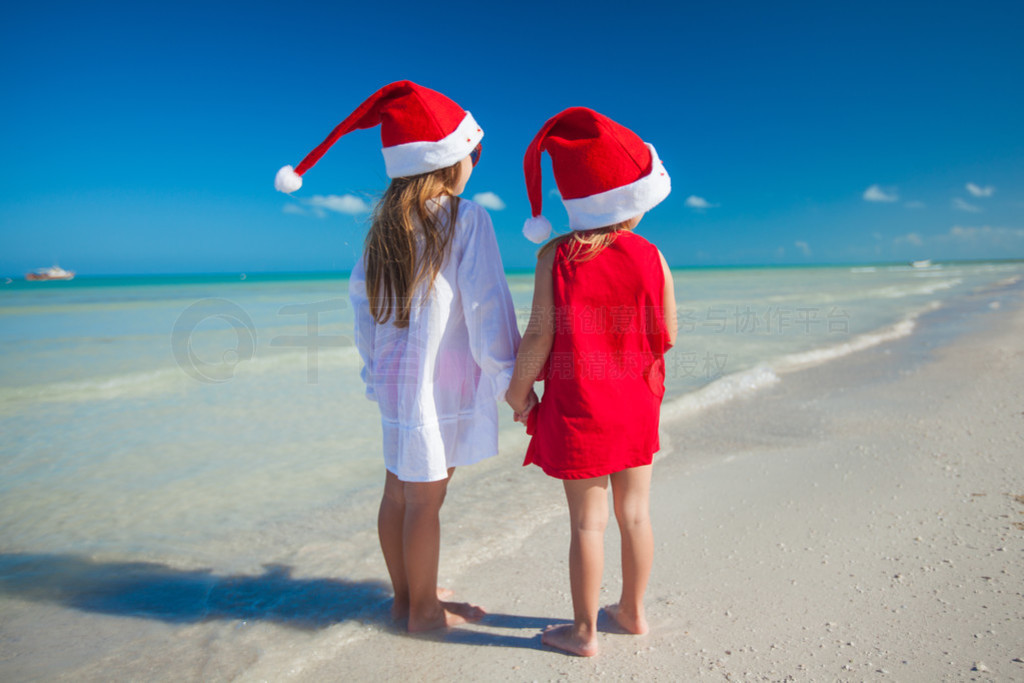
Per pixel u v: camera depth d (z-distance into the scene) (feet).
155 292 84.74
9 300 66.08
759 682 5.28
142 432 15.01
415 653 6.14
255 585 7.77
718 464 11.85
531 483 11.37
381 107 6.12
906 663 5.41
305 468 12.48
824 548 7.91
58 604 7.29
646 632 6.26
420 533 6.32
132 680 5.73
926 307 46.65
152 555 8.61
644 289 5.59
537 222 6.22
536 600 7.26
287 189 6.24
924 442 12.08
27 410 17.12
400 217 6.03
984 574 6.90
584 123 5.79
